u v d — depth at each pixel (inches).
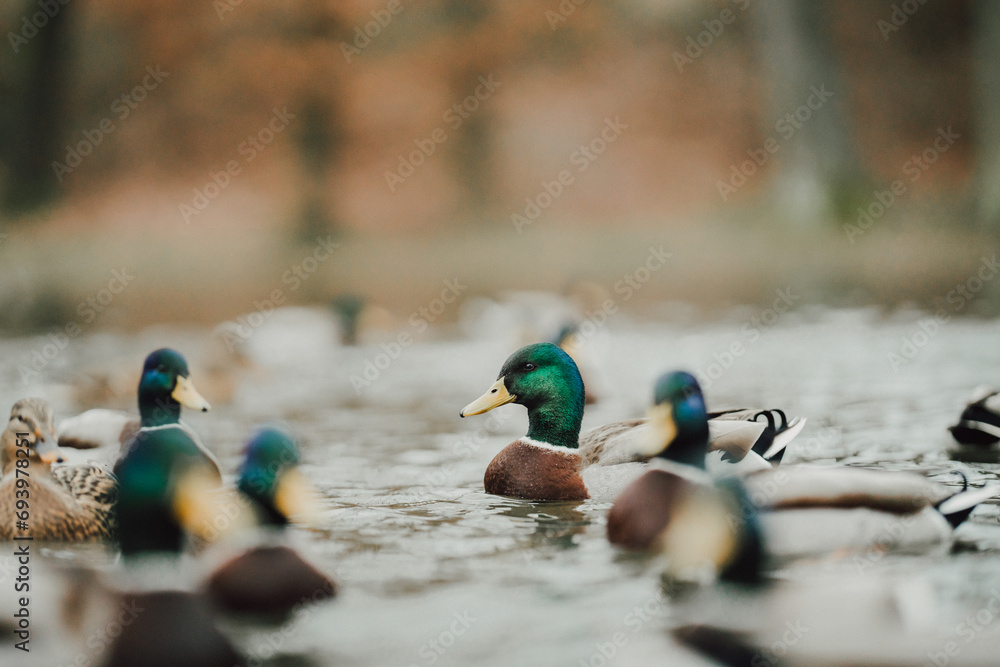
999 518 238.4
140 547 182.5
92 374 465.1
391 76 1373.0
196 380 457.1
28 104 1353.3
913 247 1026.7
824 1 1211.2
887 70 1465.3
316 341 613.9
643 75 1509.6
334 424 402.6
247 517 196.9
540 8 1417.3
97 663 165.5
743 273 944.3
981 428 311.0
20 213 1305.4
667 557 217.0
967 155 1382.9
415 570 213.9
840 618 175.5
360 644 178.2
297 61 1285.7
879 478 218.5
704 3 1504.7
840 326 615.5
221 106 1355.8
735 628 175.6
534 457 280.2
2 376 517.0
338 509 265.3
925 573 200.8
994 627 174.6
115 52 1385.3
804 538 209.0
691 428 239.0
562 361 282.5
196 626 166.9
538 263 1109.1
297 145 1330.0
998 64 1069.1
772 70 1197.7
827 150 1174.3
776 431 285.6
